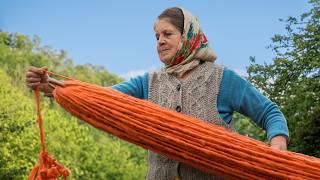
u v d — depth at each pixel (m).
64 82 2.47
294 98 10.60
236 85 2.80
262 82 10.90
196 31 2.82
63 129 18.28
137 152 24.69
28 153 15.97
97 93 2.41
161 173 2.77
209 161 2.40
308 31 10.93
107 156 20.14
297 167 2.40
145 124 2.38
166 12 2.84
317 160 2.45
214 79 2.81
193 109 2.78
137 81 2.95
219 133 2.40
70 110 2.43
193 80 2.81
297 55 10.80
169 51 2.81
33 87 2.53
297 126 10.76
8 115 16.20
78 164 18.66
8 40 29.98
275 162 2.39
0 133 15.69
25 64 28.69
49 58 31.39
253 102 2.78
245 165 2.38
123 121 2.38
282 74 10.95
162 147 2.40
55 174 2.51
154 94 2.88
